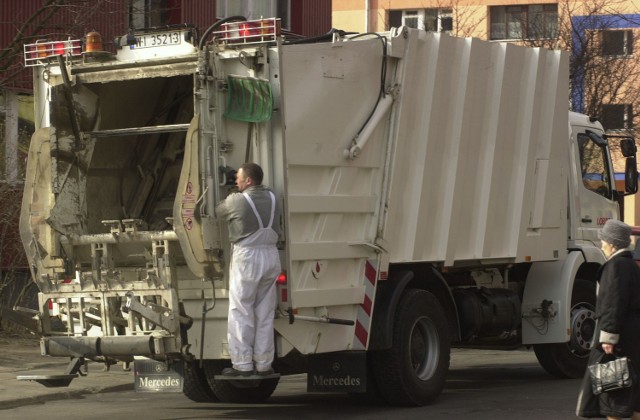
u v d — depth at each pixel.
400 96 20.39
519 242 23.58
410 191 20.84
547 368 25.89
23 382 24.56
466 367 29.39
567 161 25.08
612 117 58.31
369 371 21.00
